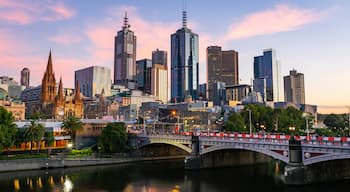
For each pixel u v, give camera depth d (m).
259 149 78.88
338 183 71.94
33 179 82.06
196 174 90.56
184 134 108.38
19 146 106.19
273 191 68.50
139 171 96.06
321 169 72.12
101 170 97.69
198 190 71.19
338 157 63.50
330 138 65.06
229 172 93.94
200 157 97.00
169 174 90.81
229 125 148.25
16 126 104.25
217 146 90.75
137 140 123.25
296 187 68.12
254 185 75.69
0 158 92.62
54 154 108.75
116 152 118.31
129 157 117.38
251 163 108.75
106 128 119.94
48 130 115.94
